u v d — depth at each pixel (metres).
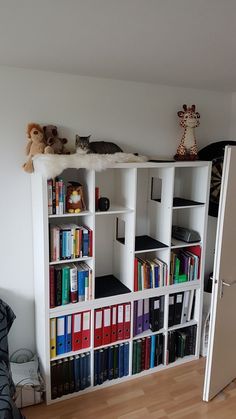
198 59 1.85
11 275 2.36
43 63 1.99
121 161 2.23
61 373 2.29
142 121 2.57
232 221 2.16
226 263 2.21
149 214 2.74
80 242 2.21
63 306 2.22
